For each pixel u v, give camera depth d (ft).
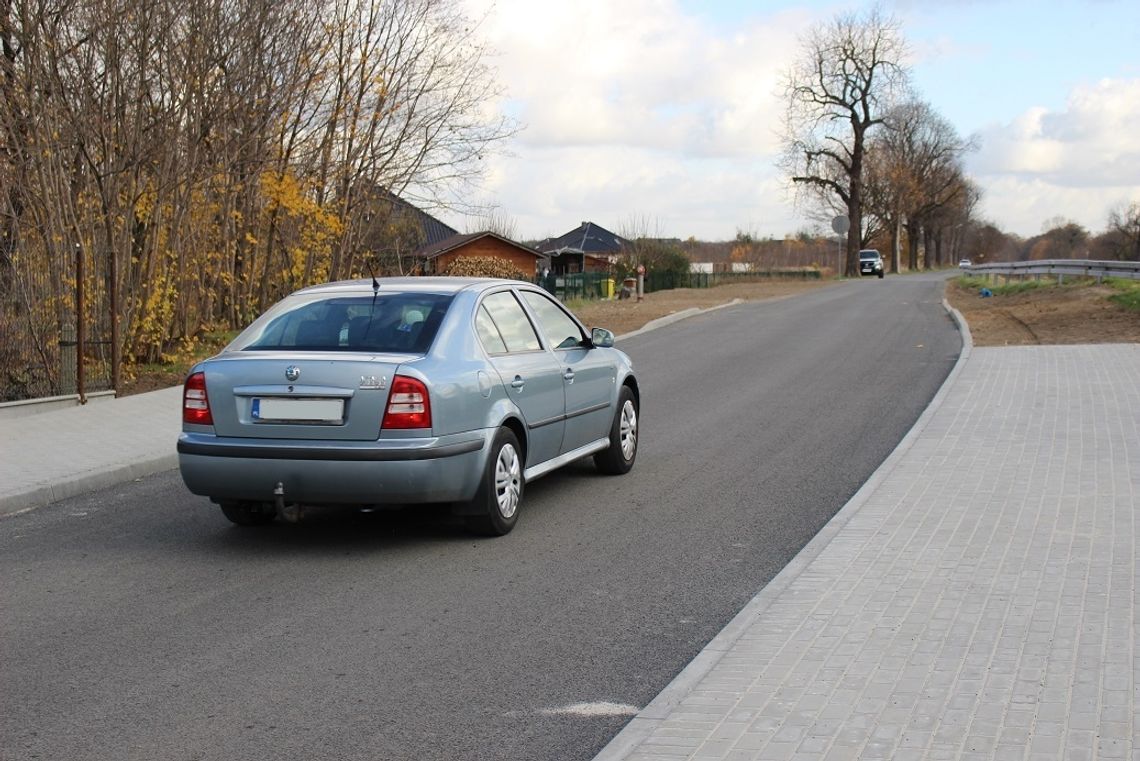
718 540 24.17
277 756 13.66
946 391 44.57
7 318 42.86
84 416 41.14
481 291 25.96
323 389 22.38
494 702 15.38
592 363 29.53
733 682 15.40
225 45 56.29
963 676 15.39
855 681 15.31
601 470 31.45
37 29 45.78
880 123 246.88
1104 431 34.99
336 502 22.50
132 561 22.88
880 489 27.94
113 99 50.21
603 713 14.99
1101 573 20.30
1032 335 67.97
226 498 23.22
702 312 104.27
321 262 71.97
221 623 18.78
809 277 247.50
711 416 41.32
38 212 46.16
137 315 53.31
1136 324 68.74
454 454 22.74
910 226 342.44
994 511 25.30
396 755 13.69
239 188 62.23
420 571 21.91
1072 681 15.11
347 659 17.04
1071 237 519.19
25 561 22.99
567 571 21.86
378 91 68.80
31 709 15.15
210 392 23.06
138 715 14.93
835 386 48.55
